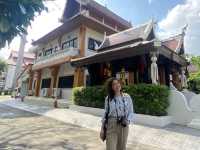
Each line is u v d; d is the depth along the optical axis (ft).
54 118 40.88
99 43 71.92
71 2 81.56
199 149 20.49
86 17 62.69
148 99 33.27
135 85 35.81
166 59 46.93
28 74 102.58
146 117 32.68
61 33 76.48
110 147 12.19
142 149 20.65
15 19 10.73
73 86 62.08
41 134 25.63
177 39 59.77
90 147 20.51
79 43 66.13
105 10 89.51
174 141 23.15
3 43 11.11
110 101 13.03
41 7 11.12
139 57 43.32
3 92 143.64
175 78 55.67
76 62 52.47
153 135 25.75
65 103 57.72
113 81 13.20
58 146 20.34
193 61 67.36
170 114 33.88
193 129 29.01
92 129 30.37
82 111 46.96
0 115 43.29
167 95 33.81
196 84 64.59
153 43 33.22
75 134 26.48
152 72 35.01
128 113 12.94
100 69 53.01
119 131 12.53
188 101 46.57
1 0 10.07
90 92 46.03
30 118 39.93
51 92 75.46
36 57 102.73
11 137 23.31
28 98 82.94
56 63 68.90
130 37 52.60
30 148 19.16
